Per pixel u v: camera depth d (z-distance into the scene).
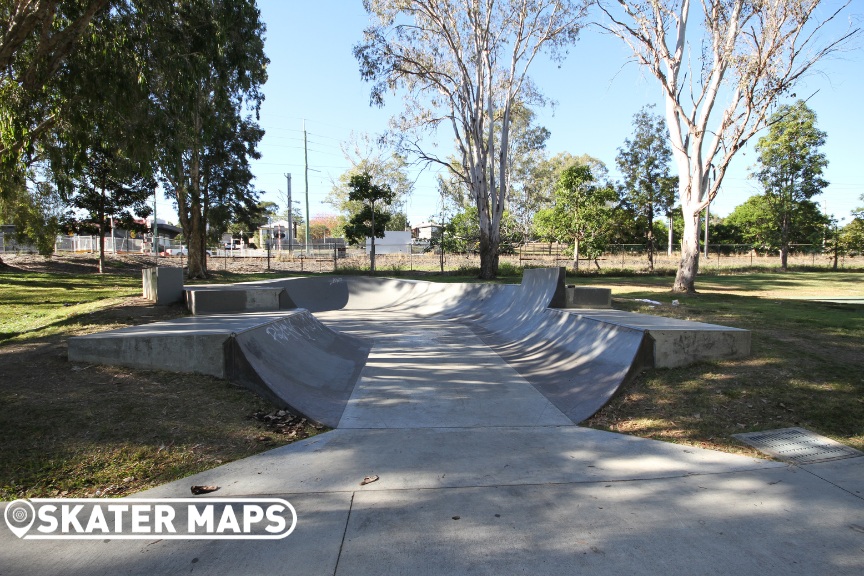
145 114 10.45
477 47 22.41
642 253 41.75
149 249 44.56
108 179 23.92
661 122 28.91
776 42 11.84
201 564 2.71
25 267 24.52
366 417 5.35
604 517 3.21
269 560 2.74
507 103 23.22
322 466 4.04
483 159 23.39
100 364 5.83
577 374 6.60
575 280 23.34
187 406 5.00
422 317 14.63
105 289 16.92
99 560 2.76
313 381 6.50
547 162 52.72
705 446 4.48
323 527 3.09
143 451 4.11
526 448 4.47
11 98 9.47
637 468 4.02
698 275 27.61
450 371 7.41
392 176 50.59
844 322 9.04
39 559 2.77
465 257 34.50
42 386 5.11
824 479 3.80
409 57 22.66
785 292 17.86
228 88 19.97
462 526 3.09
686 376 5.96
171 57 10.21
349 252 47.19
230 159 23.80
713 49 14.53
